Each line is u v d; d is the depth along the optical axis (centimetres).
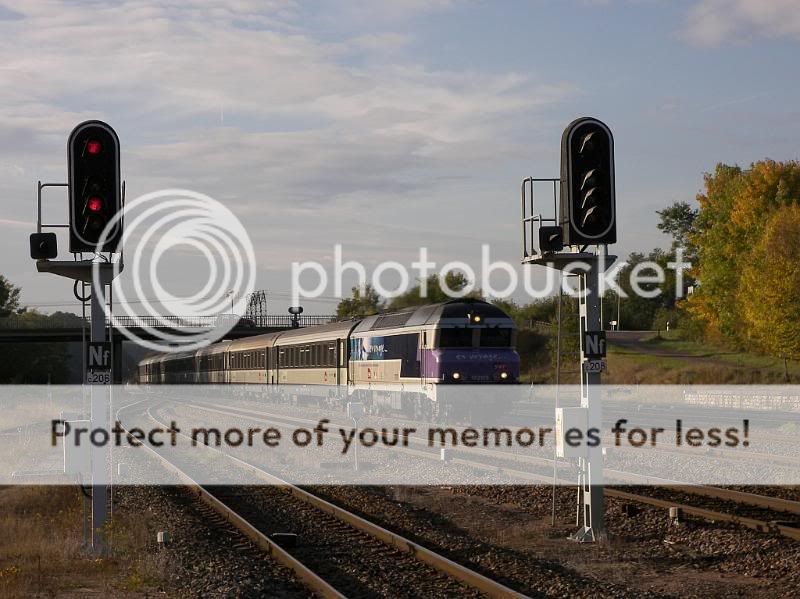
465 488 1919
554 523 1498
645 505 1617
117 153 1358
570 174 1336
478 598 1055
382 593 1104
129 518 1694
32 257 1367
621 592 1062
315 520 1647
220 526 1652
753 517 1500
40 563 1327
